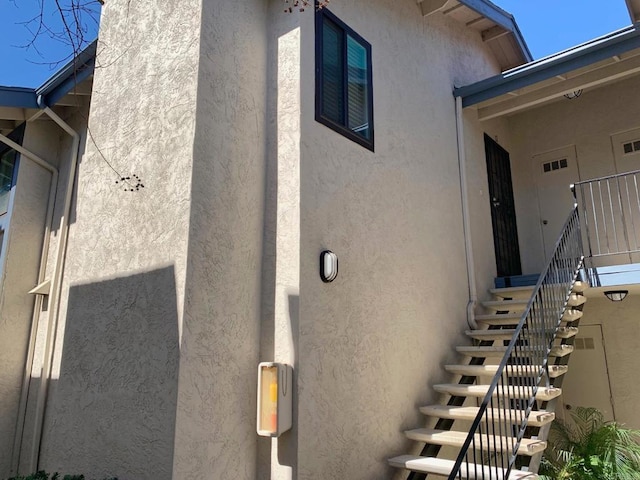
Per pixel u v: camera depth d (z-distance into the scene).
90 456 3.69
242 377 3.69
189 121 3.71
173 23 4.11
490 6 7.78
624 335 7.11
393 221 5.22
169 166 3.76
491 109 7.68
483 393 4.80
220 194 3.78
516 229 8.57
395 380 4.74
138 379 3.51
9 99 5.68
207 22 3.91
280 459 3.56
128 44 4.52
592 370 7.29
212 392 3.43
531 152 8.79
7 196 6.40
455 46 7.65
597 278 6.04
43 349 5.72
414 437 4.52
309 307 3.87
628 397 6.92
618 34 5.81
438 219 6.14
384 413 4.50
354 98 5.04
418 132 6.08
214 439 3.38
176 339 3.33
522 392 4.36
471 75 8.00
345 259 4.39
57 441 4.00
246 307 3.83
